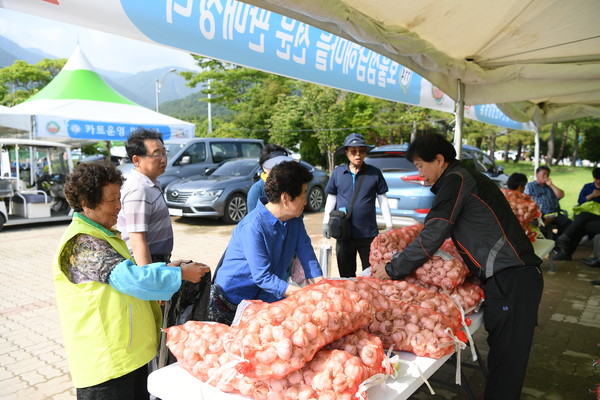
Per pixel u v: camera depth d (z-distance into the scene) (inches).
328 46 145.9
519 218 153.5
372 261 109.0
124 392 71.5
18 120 411.5
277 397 55.9
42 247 314.8
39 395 125.6
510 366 94.3
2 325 176.1
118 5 88.3
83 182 68.6
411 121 976.3
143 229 101.4
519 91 174.7
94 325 68.5
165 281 70.3
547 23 131.3
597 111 293.1
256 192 141.2
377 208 282.7
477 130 1097.4
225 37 112.6
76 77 518.0
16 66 1189.7
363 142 156.1
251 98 1155.3
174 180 441.7
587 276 242.5
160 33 98.6
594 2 117.2
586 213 269.3
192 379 65.6
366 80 168.2
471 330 89.4
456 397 122.4
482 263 94.8
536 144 370.9
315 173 487.8
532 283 92.5
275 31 125.7
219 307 94.4
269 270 88.7
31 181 411.5
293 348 55.3
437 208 94.1
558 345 155.9
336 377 55.2
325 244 154.5
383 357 63.7
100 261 67.7
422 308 78.5
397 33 122.5
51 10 79.2
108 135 461.4
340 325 61.1
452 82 169.0
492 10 119.6
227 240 336.2
